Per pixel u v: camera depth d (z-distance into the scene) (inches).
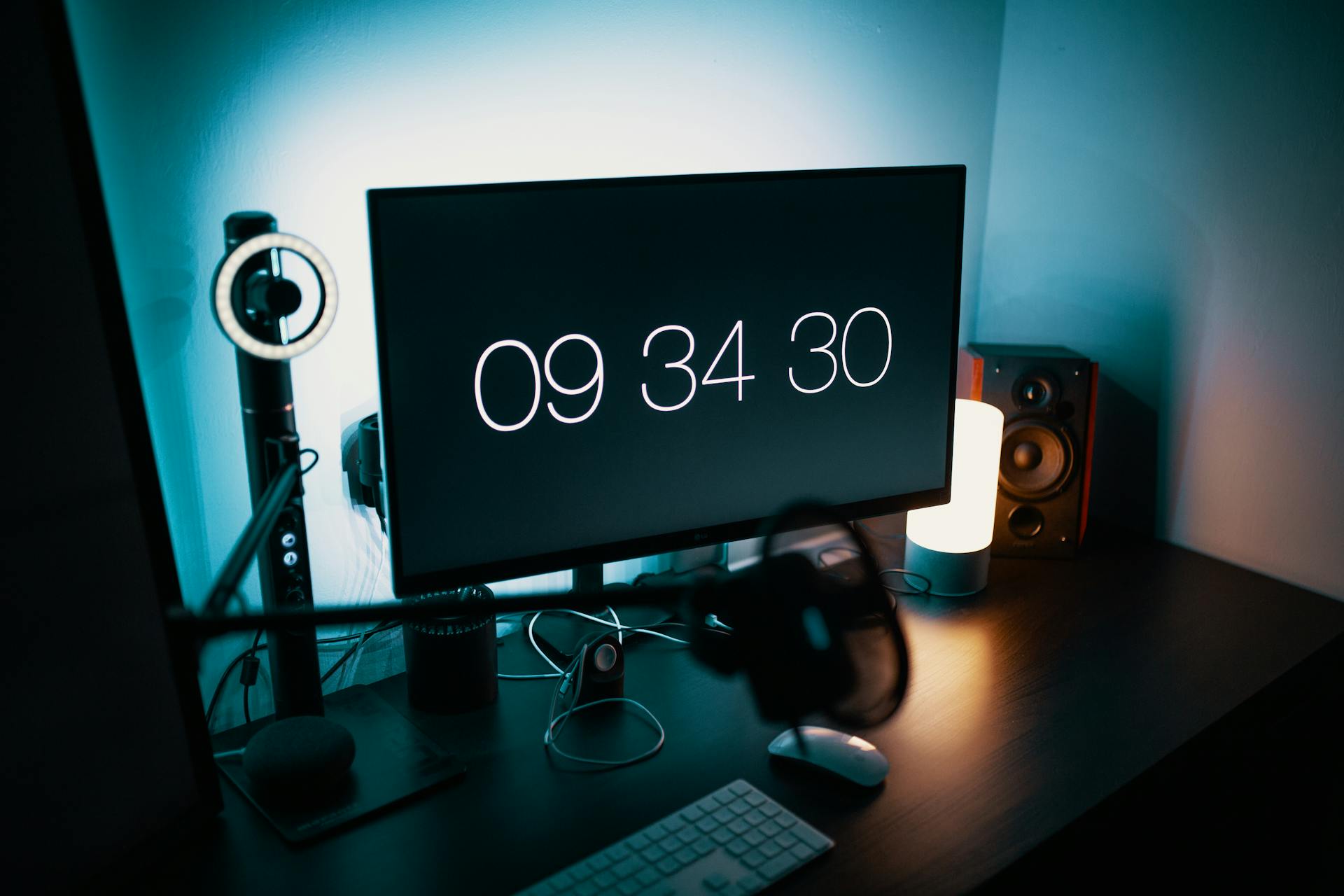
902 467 53.4
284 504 35.9
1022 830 38.3
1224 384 59.9
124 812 35.3
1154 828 54.7
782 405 49.4
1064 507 61.0
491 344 41.8
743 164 58.0
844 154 62.0
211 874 36.5
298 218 44.9
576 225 42.2
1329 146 52.8
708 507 49.1
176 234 42.1
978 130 67.6
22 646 31.1
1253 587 58.8
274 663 43.8
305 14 42.9
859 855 37.1
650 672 50.3
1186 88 58.0
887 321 50.7
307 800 40.1
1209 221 58.6
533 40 48.9
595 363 44.4
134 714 35.3
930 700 47.1
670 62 53.5
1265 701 48.4
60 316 31.5
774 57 57.2
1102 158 63.0
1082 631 53.5
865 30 60.1
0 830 30.9
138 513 34.8
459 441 42.4
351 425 48.8
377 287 39.0
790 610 36.8
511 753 43.6
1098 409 66.9
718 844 37.1
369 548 50.8
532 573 45.8
